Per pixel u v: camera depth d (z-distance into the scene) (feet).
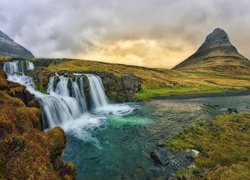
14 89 72.08
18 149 35.17
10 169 32.12
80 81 204.23
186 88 435.53
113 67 505.25
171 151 90.12
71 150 96.37
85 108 200.85
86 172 76.59
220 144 95.40
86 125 140.36
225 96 337.72
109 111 196.13
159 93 342.64
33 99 80.07
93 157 89.04
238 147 91.30
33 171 34.01
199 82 559.38
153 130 127.03
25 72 244.01
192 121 147.13
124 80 264.31
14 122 39.83
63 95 191.52
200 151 88.53
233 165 71.92
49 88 208.33
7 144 34.37
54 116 140.46
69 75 215.72
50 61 410.52
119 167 79.66
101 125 140.46
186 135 112.06
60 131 46.24
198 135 111.04
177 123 143.23
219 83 593.42
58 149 43.21
